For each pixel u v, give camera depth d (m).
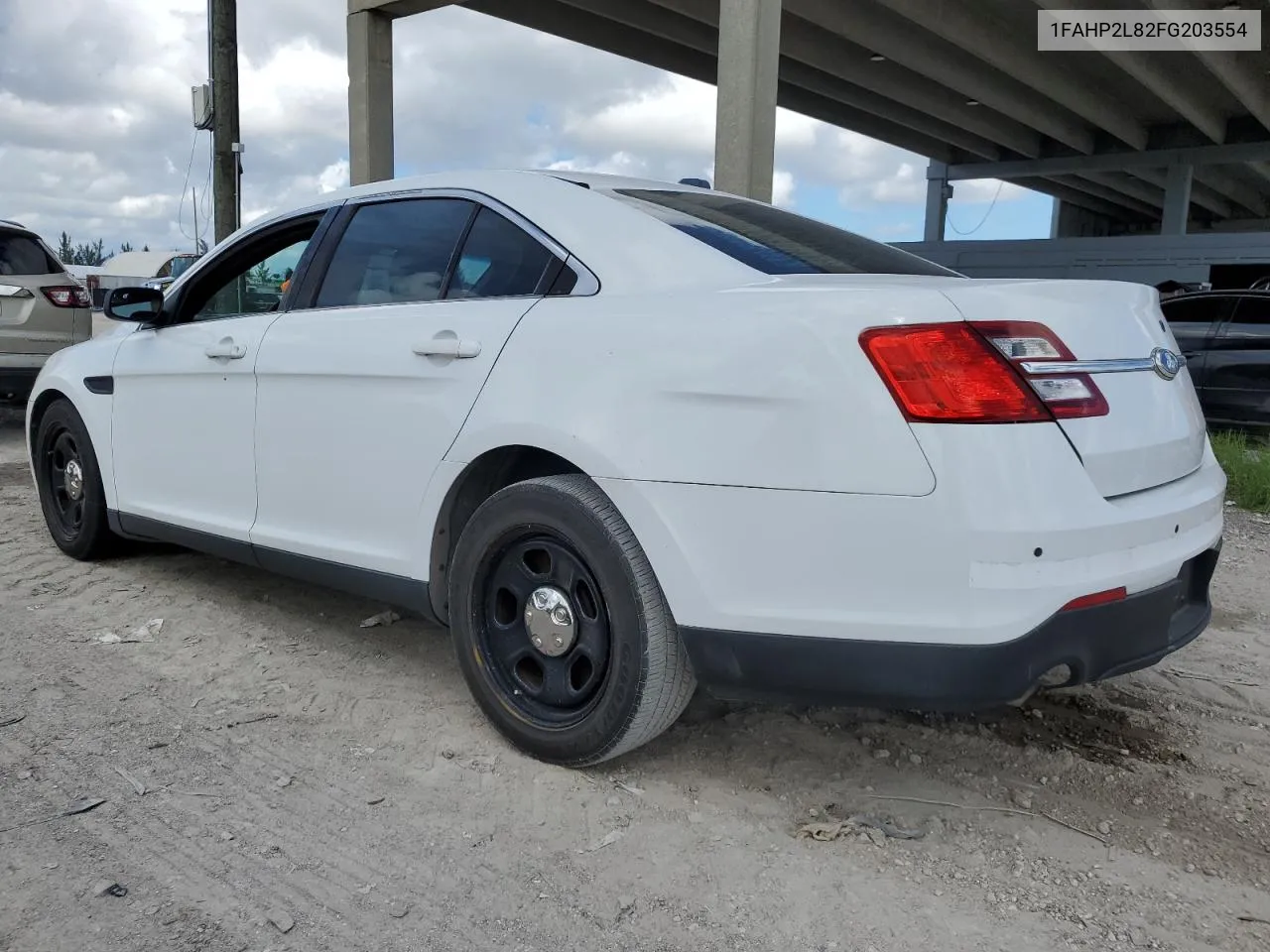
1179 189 26.30
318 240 3.63
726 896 2.25
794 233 3.14
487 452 2.83
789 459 2.29
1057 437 2.22
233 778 2.73
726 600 2.39
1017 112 22.98
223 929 2.10
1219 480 2.84
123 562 4.79
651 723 2.61
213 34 12.91
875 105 23.62
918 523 2.17
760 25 8.34
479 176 3.25
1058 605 2.16
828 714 3.21
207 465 3.83
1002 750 3.00
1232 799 2.74
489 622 2.94
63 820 2.50
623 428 2.52
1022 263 23.67
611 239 2.82
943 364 2.17
